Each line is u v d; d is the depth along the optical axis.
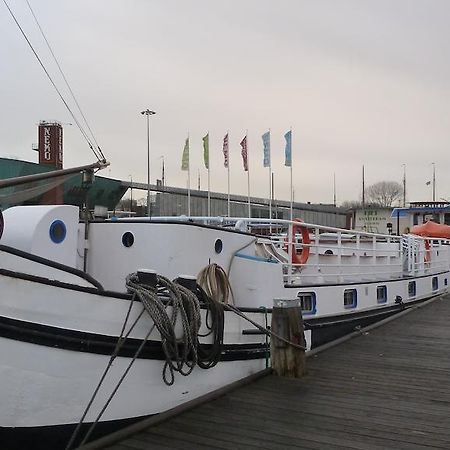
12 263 4.24
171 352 5.18
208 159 28.39
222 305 6.02
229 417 5.37
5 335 4.05
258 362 6.83
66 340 4.39
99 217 7.17
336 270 11.16
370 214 35.28
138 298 4.95
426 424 5.27
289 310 6.84
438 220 25.44
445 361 7.84
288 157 24.80
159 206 39.69
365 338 9.60
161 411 5.29
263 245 8.05
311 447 4.70
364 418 5.41
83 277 4.82
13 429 4.23
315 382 6.66
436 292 15.40
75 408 4.53
